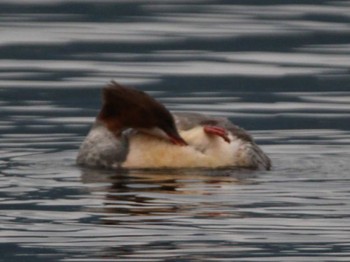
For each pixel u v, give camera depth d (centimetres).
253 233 2325
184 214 2434
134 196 2562
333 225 2372
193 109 3616
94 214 2444
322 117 3478
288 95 3800
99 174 2756
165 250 2239
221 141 2806
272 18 5031
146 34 4738
